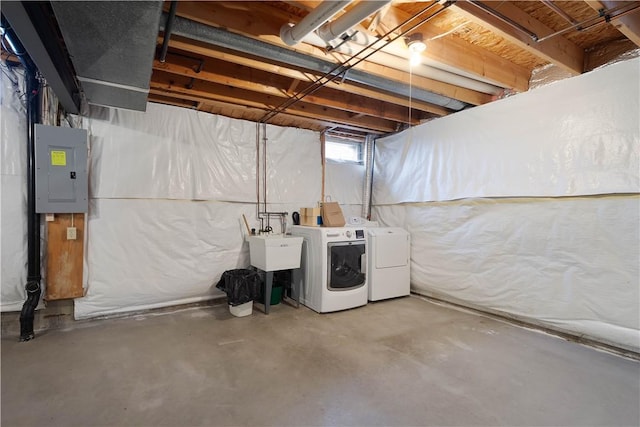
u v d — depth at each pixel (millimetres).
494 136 3244
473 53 2742
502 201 3197
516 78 3080
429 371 2213
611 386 2027
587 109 2598
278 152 4207
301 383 2059
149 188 3338
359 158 5141
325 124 4398
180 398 1890
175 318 3260
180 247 3510
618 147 2436
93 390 1958
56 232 2871
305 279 3709
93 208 3086
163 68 2654
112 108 3152
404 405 1836
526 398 1904
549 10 2230
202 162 3639
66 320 3029
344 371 2209
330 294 3445
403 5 2227
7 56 2609
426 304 3789
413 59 2484
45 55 1855
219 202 3752
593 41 2697
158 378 2104
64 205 2832
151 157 3352
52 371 2174
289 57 2443
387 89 3068
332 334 2857
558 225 2787
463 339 2752
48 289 2859
